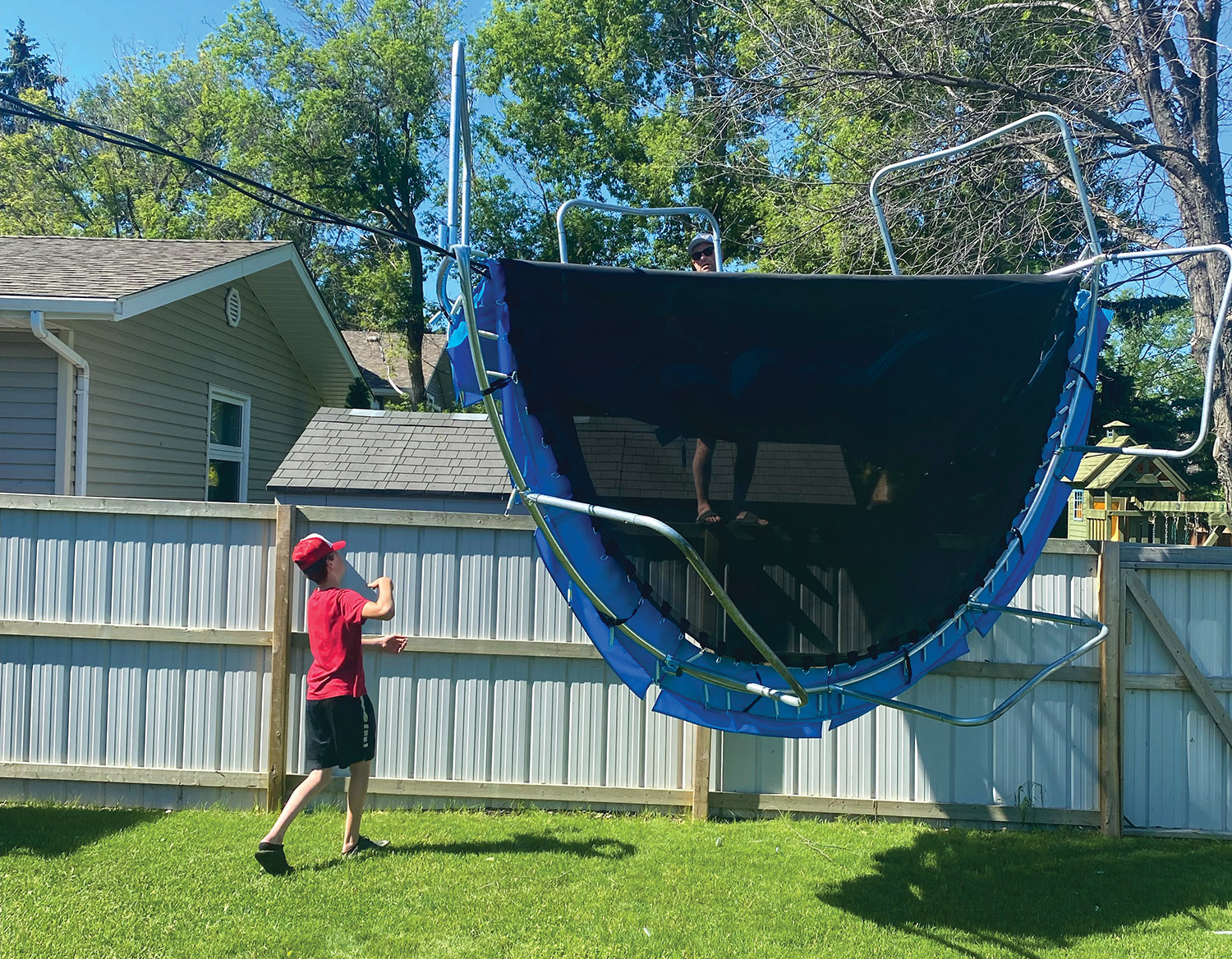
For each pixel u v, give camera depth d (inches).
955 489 140.3
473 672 212.7
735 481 136.3
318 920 150.3
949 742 211.9
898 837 200.2
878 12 357.4
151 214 939.3
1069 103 337.1
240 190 125.2
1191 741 209.5
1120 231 340.2
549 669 212.8
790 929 152.6
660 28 832.9
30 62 1883.6
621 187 927.0
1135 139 324.8
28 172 1029.2
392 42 916.0
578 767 212.8
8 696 211.9
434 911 154.8
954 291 133.6
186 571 212.2
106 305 293.1
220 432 435.2
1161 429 740.7
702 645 134.5
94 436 323.6
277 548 209.5
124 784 211.2
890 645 138.9
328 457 353.1
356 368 553.6
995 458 141.5
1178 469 552.4
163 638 210.4
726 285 130.2
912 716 212.4
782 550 136.9
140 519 212.1
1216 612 210.7
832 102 384.8
